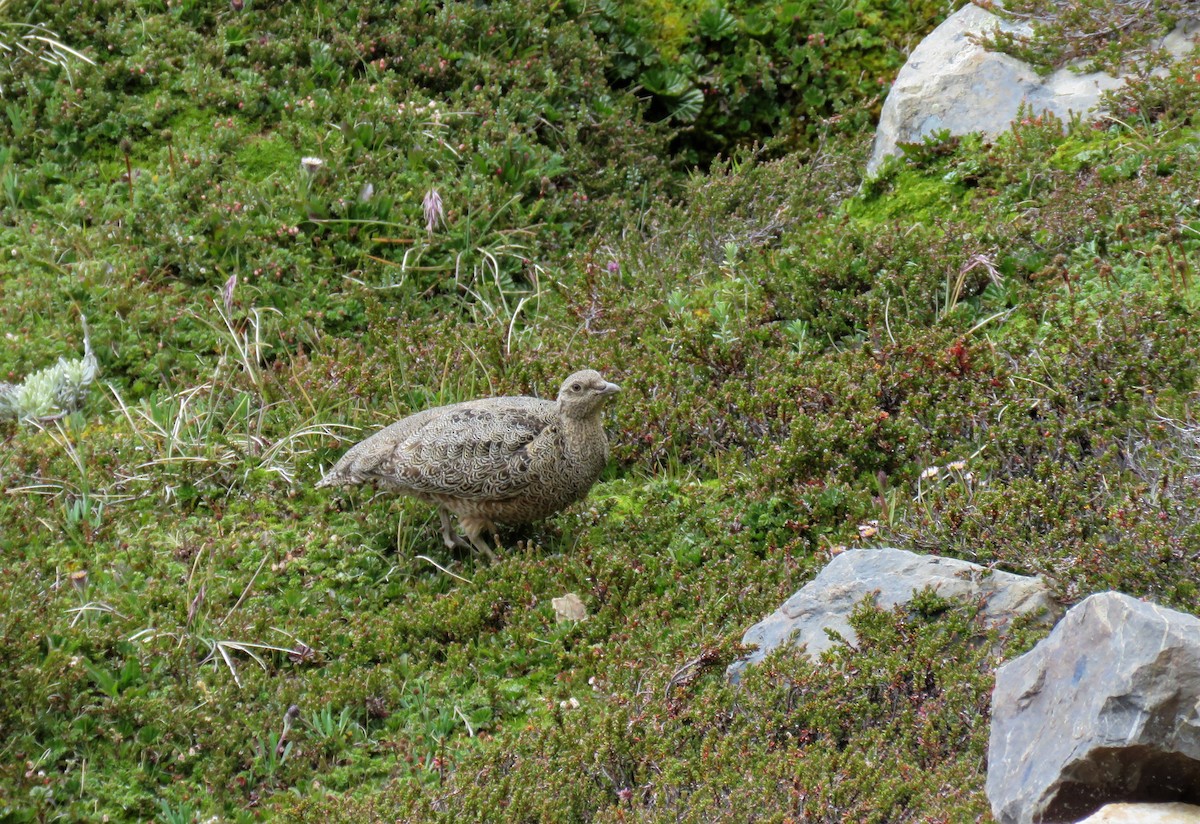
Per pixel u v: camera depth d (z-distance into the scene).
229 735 10.73
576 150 20.11
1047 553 10.80
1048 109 17.25
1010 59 18.03
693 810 8.74
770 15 22.00
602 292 17.11
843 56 21.77
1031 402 12.80
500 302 17.77
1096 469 11.57
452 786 9.95
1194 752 7.56
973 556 11.27
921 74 18.48
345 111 19.42
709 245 18.19
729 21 21.92
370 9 20.52
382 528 13.45
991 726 8.77
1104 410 12.34
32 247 17.27
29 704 10.57
